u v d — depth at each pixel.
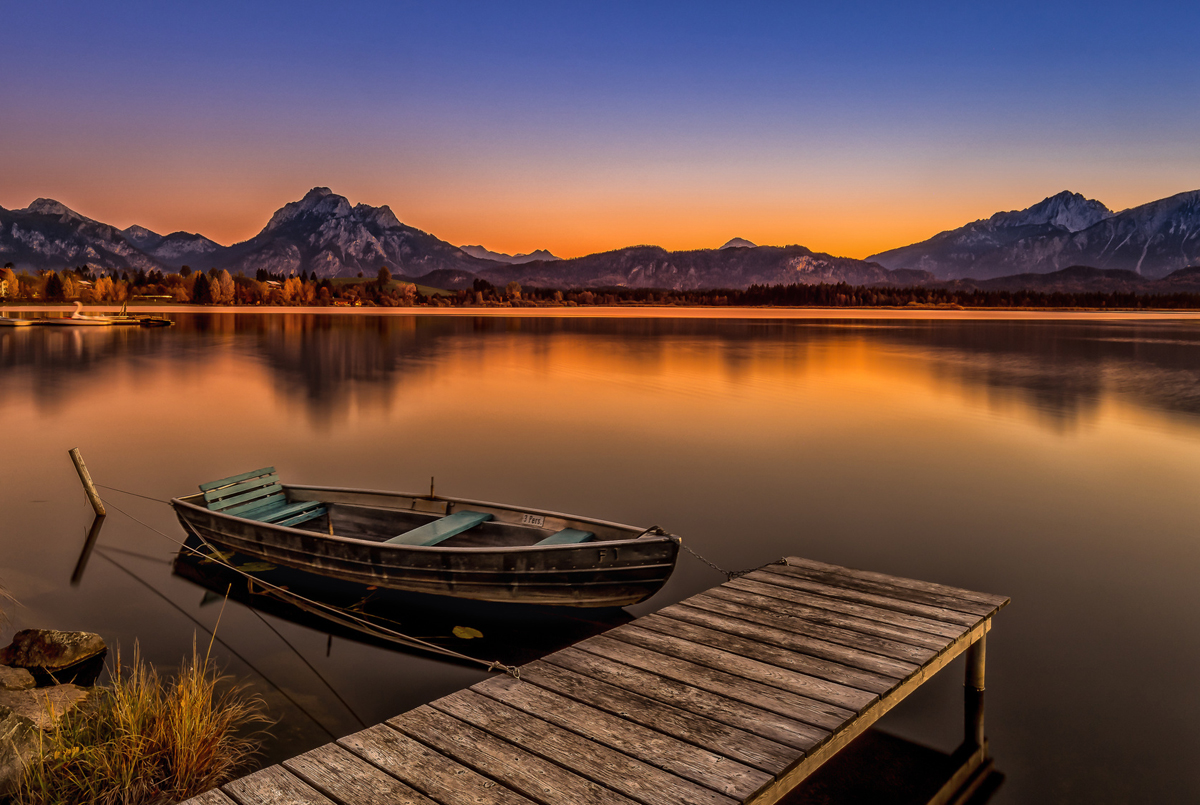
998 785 5.80
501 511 9.87
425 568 8.59
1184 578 10.36
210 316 116.75
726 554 11.23
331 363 42.31
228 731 6.13
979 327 97.75
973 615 7.12
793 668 5.97
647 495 14.66
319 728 6.38
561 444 19.69
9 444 19.14
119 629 8.46
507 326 90.62
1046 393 31.00
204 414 24.12
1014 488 15.37
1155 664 7.85
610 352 51.94
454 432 21.27
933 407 26.88
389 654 7.89
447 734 4.96
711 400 28.23
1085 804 5.59
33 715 5.89
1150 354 52.81
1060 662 7.89
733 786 4.36
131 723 5.28
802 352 53.34
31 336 63.91
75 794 4.93
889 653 6.25
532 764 4.59
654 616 7.14
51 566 10.50
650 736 4.92
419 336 68.88
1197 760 6.16
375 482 15.49
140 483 15.34
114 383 32.31
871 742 6.39
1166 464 17.78
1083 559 11.15
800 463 17.62
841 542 11.88
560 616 8.84
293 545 9.36
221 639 8.23
